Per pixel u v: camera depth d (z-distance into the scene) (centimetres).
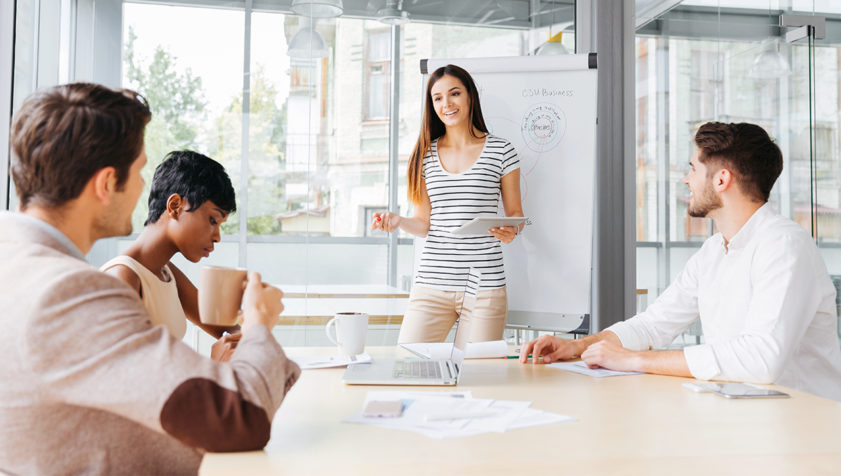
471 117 266
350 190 349
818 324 163
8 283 79
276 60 345
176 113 339
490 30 355
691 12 306
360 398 118
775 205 272
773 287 152
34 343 75
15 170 88
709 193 173
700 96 301
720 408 113
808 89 258
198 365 81
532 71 299
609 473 80
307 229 346
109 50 333
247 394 83
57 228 89
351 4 347
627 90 352
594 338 173
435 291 260
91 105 88
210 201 151
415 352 172
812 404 117
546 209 294
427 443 91
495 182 262
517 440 93
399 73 351
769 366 138
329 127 347
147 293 144
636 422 104
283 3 345
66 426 81
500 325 259
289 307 345
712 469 82
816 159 256
